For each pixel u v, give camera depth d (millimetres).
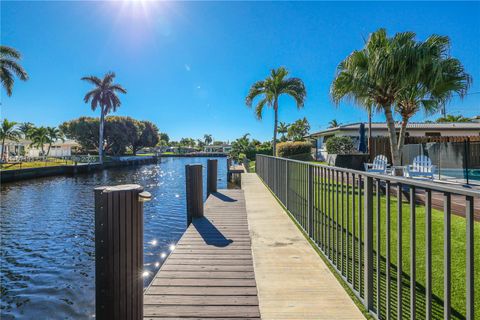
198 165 4969
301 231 3959
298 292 2238
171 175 23344
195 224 4453
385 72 6402
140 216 1677
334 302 2078
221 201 6426
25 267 4926
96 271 1597
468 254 1092
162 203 10703
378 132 17406
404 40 6488
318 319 1868
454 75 6863
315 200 3590
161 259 5242
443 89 7043
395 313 1872
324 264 2791
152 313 1986
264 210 5367
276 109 14531
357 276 2471
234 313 1982
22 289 4160
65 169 22547
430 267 1346
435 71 6293
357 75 6828
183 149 82250
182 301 2154
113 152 44781
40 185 16375
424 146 10727
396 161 7254
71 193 13281
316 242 3406
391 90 6934
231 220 4699
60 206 10227
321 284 2371
